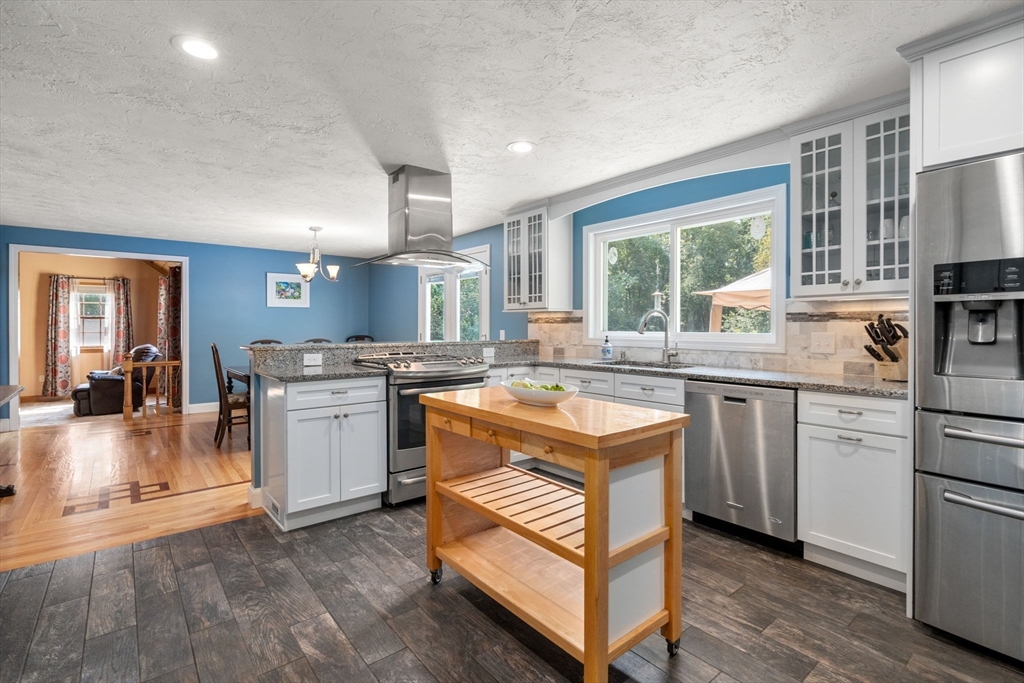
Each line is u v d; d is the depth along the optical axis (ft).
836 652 5.75
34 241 17.76
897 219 7.63
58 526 9.34
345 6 5.44
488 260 17.97
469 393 7.68
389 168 11.14
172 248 20.62
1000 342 5.75
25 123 8.52
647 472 5.53
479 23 5.77
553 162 10.70
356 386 9.80
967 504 5.81
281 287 23.39
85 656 5.63
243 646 5.82
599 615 4.86
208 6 5.41
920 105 6.32
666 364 11.51
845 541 7.45
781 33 6.03
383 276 25.16
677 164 10.58
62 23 5.68
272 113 8.21
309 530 9.18
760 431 8.36
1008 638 5.54
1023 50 5.57
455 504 7.43
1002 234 5.53
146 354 24.08
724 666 5.51
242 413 20.77
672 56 6.54
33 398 25.89
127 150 9.87
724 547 8.48
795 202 8.69
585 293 14.60
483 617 6.44
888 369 8.29
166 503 10.59
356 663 5.55
